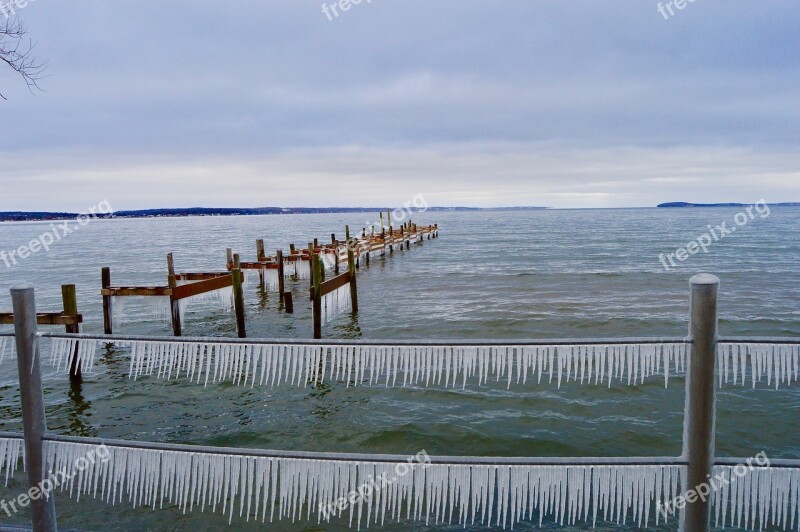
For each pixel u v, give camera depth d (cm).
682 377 1059
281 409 953
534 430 858
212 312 1886
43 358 1276
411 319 1809
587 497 281
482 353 294
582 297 2223
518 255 4316
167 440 850
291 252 2781
